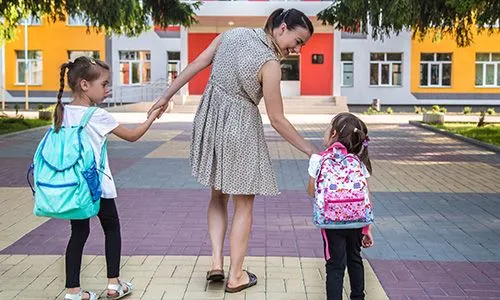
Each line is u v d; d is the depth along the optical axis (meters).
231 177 4.38
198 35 34.25
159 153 13.92
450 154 14.23
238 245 4.56
